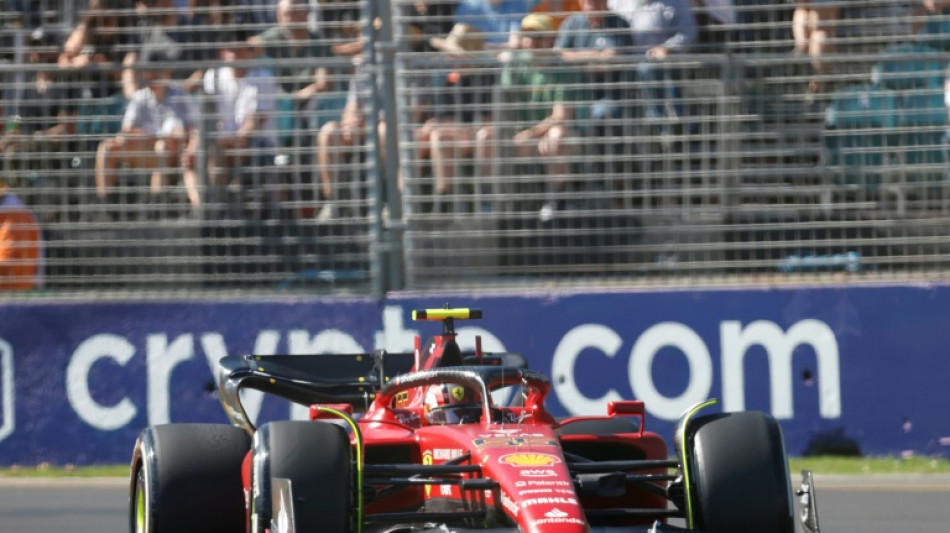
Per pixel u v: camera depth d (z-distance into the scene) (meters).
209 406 35.38
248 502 18.81
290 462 17.31
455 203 35.56
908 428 34.69
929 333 34.75
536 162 35.34
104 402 35.50
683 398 34.94
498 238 35.53
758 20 35.62
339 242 35.62
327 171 35.62
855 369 34.81
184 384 35.44
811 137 34.97
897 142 34.81
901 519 27.81
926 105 34.81
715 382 34.88
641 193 35.12
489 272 35.56
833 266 35.16
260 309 35.50
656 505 21.62
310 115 35.62
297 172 35.59
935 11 35.16
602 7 35.59
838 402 34.81
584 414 35.00
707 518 17.80
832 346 34.84
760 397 34.84
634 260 35.38
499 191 35.47
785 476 18.08
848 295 34.81
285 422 18.03
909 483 32.16
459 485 17.25
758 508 17.77
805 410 34.81
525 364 25.64
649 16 35.44
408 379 20.80
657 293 35.06
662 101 34.97
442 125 35.47
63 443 35.50
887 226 34.94
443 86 35.41
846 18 35.25
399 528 18.64
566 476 17.12
